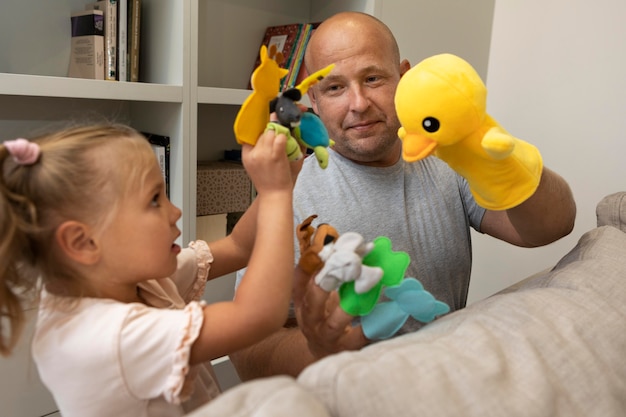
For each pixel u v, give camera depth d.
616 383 0.60
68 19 1.40
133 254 0.62
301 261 0.65
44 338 0.60
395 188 1.03
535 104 1.77
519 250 1.84
